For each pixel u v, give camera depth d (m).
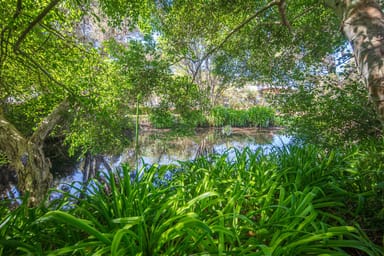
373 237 1.18
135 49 3.26
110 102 3.37
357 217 1.29
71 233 1.06
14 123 3.62
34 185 2.49
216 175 1.94
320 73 3.32
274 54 3.63
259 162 2.21
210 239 0.93
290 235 0.98
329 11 3.02
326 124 2.96
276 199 1.49
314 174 1.82
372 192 1.33
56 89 3.29
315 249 0.91
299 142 3.39
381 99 1.13
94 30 7.24
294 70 3.33
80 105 2.95
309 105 3.01
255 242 1.00
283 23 3.05
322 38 3.12
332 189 1.56
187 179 1.99
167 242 1.05
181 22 3.56
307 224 1.03
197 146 7.98
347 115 2.74
